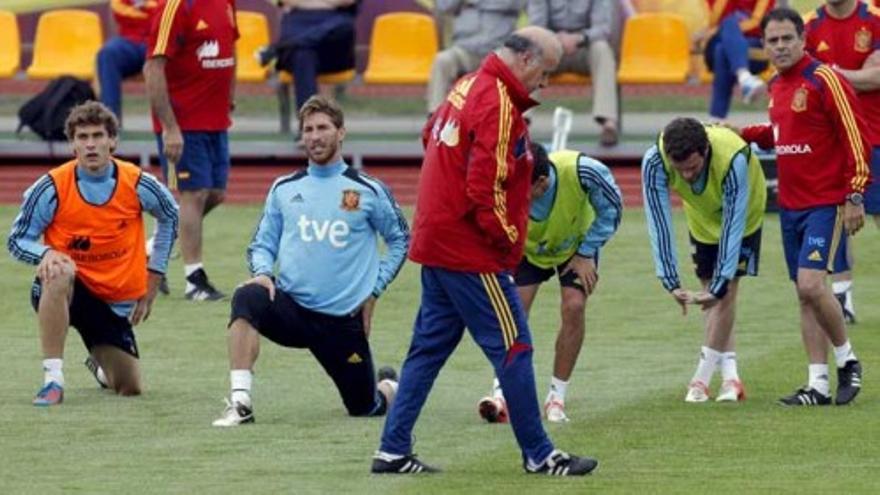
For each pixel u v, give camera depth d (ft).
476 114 95.96
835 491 96.43
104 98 219.20
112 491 96.78
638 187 217.15
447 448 107.65
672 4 234.99
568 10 218.59
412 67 232.94
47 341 120.98
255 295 113.91
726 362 122.72
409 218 205.67
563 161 111.34
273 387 127.44
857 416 116.26
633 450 106.93
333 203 115.24
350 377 115.55
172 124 162.40
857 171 117.80
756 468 101.96
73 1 251.39
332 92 232.12
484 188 95.76
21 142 230.48
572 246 113.60
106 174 121.60
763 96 212.84
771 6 215.72
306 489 96.94
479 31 216.13
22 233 121.39
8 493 96.58
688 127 112.57
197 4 162.40
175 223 124.36
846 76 148.97
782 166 120.37
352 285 114.93
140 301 122.93
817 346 120.37
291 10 220.43
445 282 98.53
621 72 226.38
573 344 114.83
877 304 159.74
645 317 155.22
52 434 111.75
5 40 236.22
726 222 114.42
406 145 228.43
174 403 121.49
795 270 121.80
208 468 102.27
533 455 100.07
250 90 260.21
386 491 96.32
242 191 222.28
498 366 98.84
